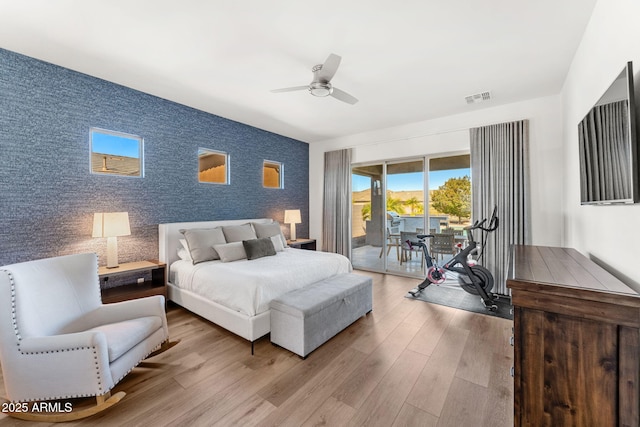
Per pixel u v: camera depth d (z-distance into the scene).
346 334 2.61
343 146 5.43
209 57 2.54
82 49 2.42
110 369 1.64
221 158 4.36
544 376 1.14
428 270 3.79
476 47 2.37
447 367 2.07
